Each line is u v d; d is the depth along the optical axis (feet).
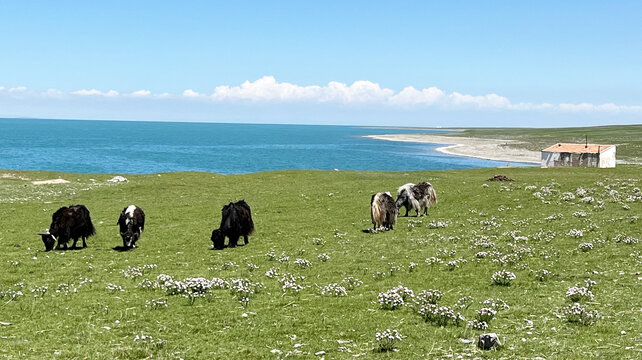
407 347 38.58
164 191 175.52
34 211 133.08
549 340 38.73
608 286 53.26
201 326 44.45
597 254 68.80
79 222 88.38
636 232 82.38
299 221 115.85
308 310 48.85
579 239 79.97
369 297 53.01
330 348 39.06
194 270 69.56
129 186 182.70
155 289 57.88
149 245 90.74
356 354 37.76
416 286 57.36
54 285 60.80
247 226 90.63
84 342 40.29
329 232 100.78
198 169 478.59
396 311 48.11
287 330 43.29
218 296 54.39
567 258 67.56
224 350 38.91
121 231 89.25
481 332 41.22
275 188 180.96
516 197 134.31
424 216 117.19
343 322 45.09
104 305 50.72
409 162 584.81
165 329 43.68
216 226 111.55
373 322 44.78
